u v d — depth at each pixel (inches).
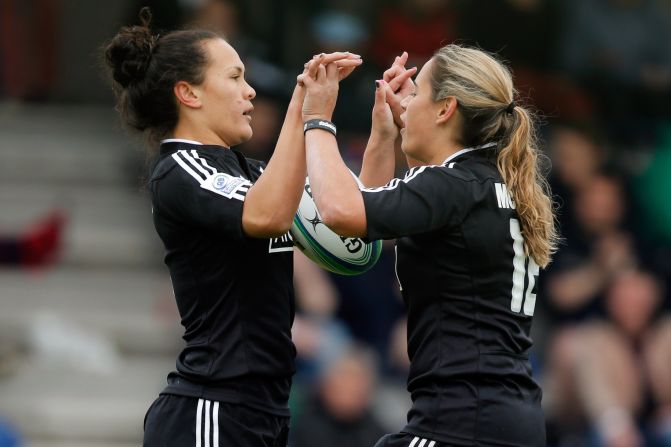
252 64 1214.3
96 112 1513.3
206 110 577.0
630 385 1117.1
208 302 563.5
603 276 1160.8
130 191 1384.1
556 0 1273.4
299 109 558.9
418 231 543.8
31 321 1211.9
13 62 1497.3
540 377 1144.2
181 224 562.9
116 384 1173.1
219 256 559.5
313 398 1013.2
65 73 1517.0
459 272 552.4
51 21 1504.7
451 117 568.7
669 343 1133.1
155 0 1268.5
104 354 1205.1
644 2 1299.2
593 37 1280.8
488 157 572.4
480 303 551.8
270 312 562.6
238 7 1254.9
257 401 557.9
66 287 1267.2
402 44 1258.0
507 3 1261.1
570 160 1223.5
